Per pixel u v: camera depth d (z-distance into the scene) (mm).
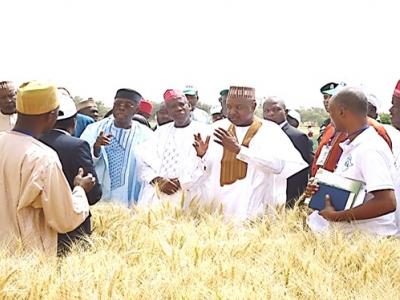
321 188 4883
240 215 6105
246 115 6383
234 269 3834
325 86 7602
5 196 4281
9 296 3391
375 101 7152
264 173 6273
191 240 4414
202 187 6473
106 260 3945
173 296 3480
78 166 4848
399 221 5324
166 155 7086
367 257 4148
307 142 8062
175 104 7188
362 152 4766
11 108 7824
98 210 5531
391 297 3648
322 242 4582
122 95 7941
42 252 4117
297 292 3695
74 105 5184
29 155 4270
